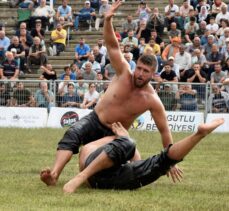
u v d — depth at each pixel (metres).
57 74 44.22
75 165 18.89
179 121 33.75
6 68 39.19
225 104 33.62
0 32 42.97
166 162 14.19
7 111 35.00
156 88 33.78
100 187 14.50
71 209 12.11
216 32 43.09
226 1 48.94
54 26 47.31
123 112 15.04
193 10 44.59
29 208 12.17
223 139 28.73
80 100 34.38
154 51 41.00
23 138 27.88
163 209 12.27
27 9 47.75
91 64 37.91
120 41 43.81
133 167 14.47
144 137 29.06
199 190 14.88
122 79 15.06
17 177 16.25
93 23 47.81
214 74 37.34
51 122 34.50
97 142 14.77
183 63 39.25
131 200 13.10
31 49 42.50
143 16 45.91
